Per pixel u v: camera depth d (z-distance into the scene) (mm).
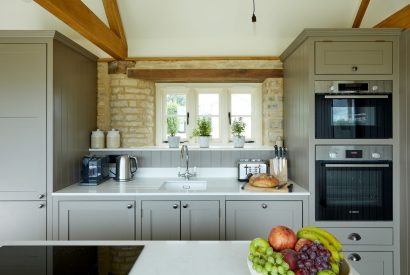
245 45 3145
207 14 2969
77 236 2396
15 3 2842
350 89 2363
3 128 2350
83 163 2697
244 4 2889
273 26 3057
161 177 3092
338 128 2379
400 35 2340
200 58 3125
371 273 2381
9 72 2332
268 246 959
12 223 2379
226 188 2570
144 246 1291
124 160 2885
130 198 2408
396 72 2357
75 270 1076
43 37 2312
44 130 2336
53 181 2371
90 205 2396
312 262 830
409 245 2264
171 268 1075
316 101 2375
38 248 1284
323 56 2357
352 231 2391
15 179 2365
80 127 2791
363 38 2350
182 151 3006
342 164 2359
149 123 3340
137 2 2896
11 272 1062
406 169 2291
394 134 2375
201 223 2416
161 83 3492
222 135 3561
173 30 3102
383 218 2391
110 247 1285
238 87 3504
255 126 3508
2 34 2299
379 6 2867
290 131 2877
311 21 3014
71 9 2025
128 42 3168
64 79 2494
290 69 2855
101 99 3115
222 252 1215
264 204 2402
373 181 2398
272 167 2857
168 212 2412
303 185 2521
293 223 2406
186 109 3555
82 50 2754
